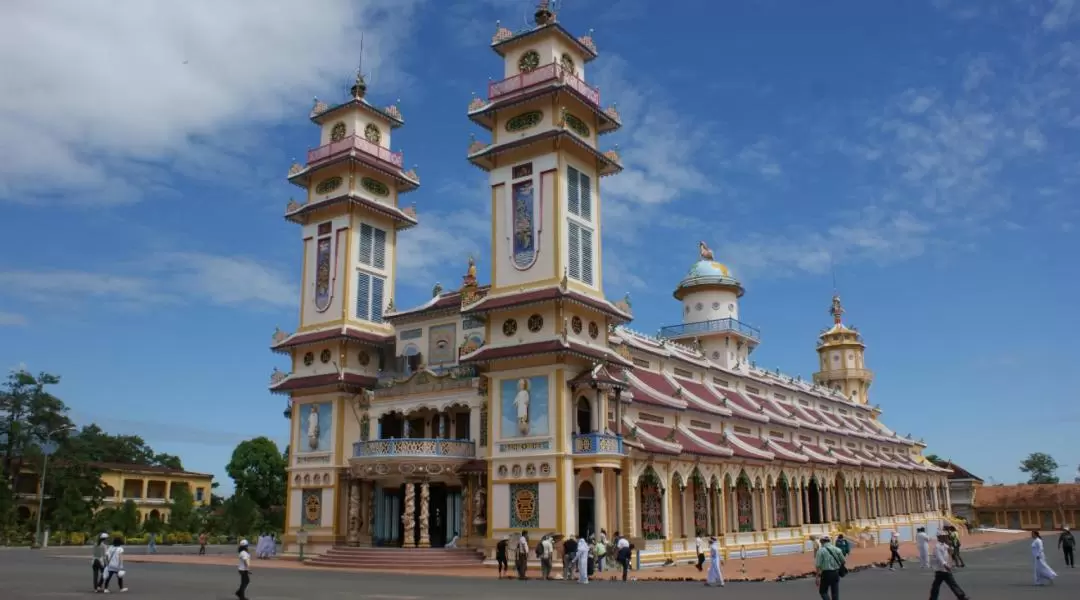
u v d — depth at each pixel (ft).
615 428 156.46
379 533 172.96
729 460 187.42
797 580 127.24
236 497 320.29
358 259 191.52
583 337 154.51
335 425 179.11
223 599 91.40
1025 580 122.52
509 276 158.10
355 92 201.26
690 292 278.67
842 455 276.00
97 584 101.60
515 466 148.46
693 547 168.86
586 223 162.50
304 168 201.46
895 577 130.62
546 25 163.02
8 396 307.58
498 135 165.27
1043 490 437.58
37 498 311.68
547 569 127.95
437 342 178.70
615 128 170.81
